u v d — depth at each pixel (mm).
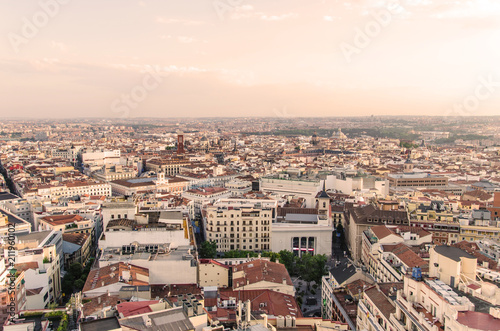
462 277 140000
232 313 159375
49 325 145375
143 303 142125
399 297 144000
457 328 110938
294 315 178250
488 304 124562
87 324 119812
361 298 186375
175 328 119188
